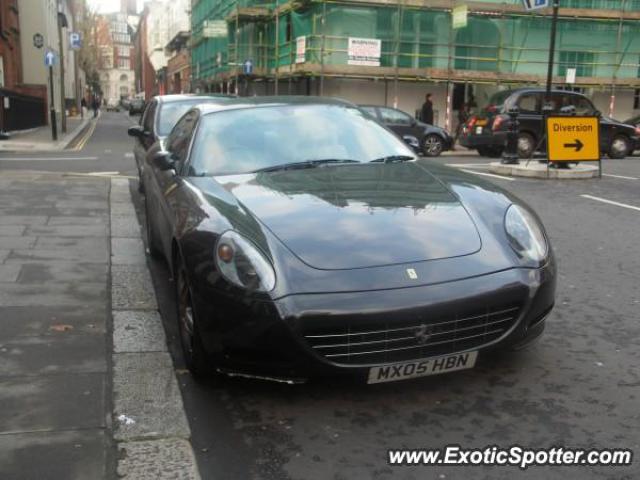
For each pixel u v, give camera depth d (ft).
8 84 94.02
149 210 19.31
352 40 78.07
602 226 24.54
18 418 10.00
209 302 10.30
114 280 17.33
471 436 9.61
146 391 11.02
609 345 12.97
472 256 10.53
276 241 10.50
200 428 9.96
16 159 51.83
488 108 58.65
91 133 95.71
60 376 11.51
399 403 10.64
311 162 14.52
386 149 15.65
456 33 83.41
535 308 10.68
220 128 15.42
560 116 38.55
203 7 150.30
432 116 72.49
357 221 11.09
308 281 9.85
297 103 16.83
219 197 12.25
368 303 9.64
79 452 9.11
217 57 125.39
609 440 9.46
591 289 16.72
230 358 10.25
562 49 86.43
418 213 11.46
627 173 42.22
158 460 8.98
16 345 12.84
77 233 22.68
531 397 10.78
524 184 36.24
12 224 23.85
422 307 9.75
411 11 81.20
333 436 9.68
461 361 10.23
